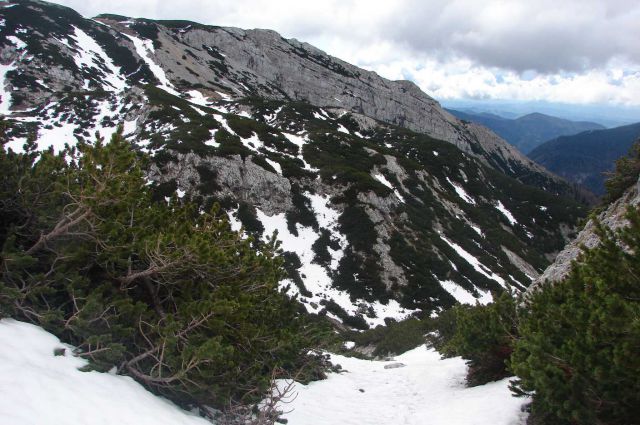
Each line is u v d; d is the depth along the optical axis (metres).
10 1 90.44
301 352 11.33
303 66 137.75
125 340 6.97
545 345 6.32
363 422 9.03
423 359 16.64
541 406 6.71
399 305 35.75
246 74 119.06
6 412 4.15
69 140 49.53
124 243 7.05
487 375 10.42
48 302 6.75
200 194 39.16
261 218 40.62
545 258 60.50
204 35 122.62
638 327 4.68
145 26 109.31
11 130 42.22
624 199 15.08
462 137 150.25
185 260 6.93
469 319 10.25
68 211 7.01
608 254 5.84
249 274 8.52
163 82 88.06
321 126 73.81
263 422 6.97
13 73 68.44
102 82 77.69
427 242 43.06
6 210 7.23
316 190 45.19
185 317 6.89
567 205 75.88
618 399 5.34
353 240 40.66
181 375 6.17
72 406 4.79
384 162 56.81
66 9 98.12
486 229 57.06
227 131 49.44
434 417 8.69
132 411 5.39
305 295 33.88
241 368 7.84
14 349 5.38
